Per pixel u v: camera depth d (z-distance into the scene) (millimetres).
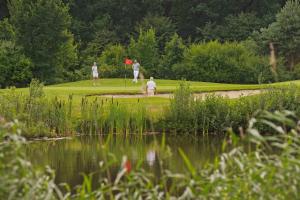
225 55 90938
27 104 39531
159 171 24734
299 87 49438
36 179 13086
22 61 84812
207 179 14141
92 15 131625
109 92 53656
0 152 13219
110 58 98250
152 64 98125
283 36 103250
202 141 37156
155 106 45156
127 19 130875
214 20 132250
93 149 33094
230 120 40969
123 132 41000
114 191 20062
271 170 13195
